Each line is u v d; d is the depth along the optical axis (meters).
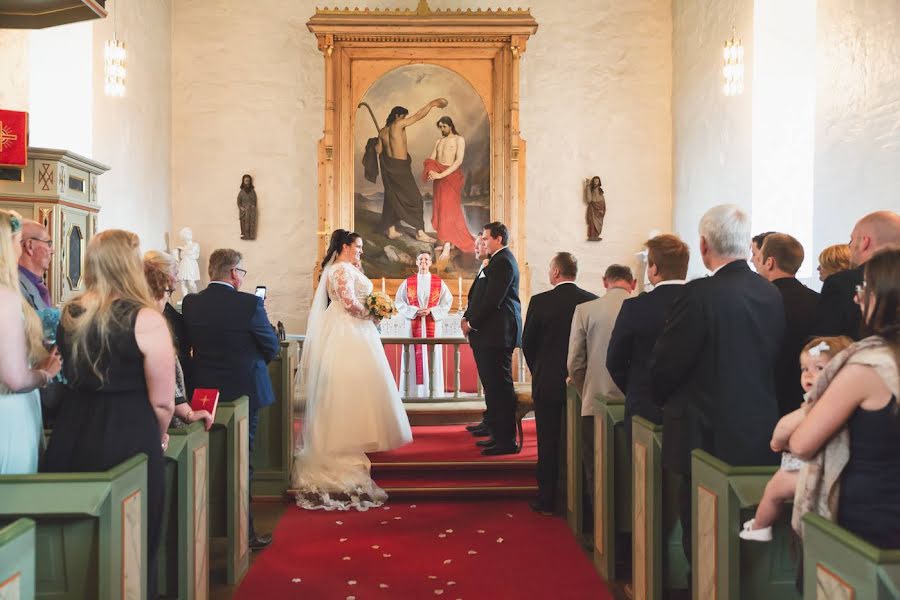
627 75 10.54
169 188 10.20
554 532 4.80
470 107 10.17
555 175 10.52
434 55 10.07
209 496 4.07
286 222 10.41
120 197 8.41
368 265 10.19
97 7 4.82
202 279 10.32
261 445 5.55
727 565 2.42
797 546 2.19
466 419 6.66
